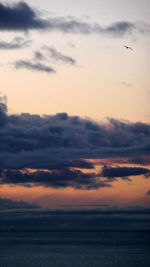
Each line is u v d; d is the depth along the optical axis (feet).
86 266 254.47
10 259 297.74
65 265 260.01
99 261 281.74
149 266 256.11
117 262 275.39
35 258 303.89
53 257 311.06
